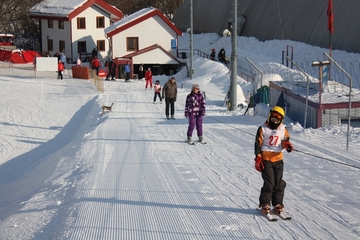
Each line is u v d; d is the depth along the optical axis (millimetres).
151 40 50750
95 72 41438
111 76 45312
